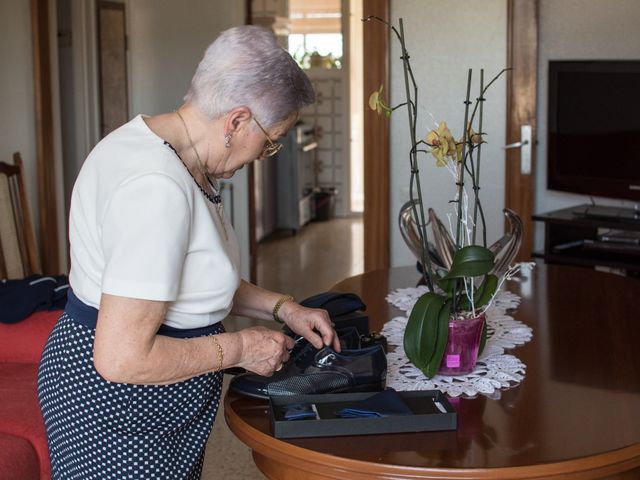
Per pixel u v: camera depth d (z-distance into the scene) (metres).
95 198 1.63
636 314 2.60
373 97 1.98
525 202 4.99
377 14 5.07
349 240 7.95
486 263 1.89
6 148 4.48
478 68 5.00
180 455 1.76
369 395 1.81
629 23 4.83
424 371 1.98
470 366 2.05
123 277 1.52
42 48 4.63
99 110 5.49
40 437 2.62
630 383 2.01
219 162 1.72
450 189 5.14
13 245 3.93
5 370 3.12
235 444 3.60
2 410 2.74
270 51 1.63
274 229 8.22
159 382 1.60
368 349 1.86
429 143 1.97
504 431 1.73
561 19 4.95
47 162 4.70
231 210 5.70
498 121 5.02
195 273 1.66
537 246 5.11
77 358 1.67
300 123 8.60
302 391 1.83
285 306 2.00
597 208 4.71
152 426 1.69
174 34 5.65
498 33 4.96
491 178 5.07
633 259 4.50
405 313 2.63
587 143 4.67
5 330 3.23
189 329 1.69
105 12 5.48
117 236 1.54
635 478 1.72
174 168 1.59
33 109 4.65
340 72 8.95
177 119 1.68
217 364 1.65
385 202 5.23
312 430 1.69
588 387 1.98
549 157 4.83
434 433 1.72
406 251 5.28
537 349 2.27
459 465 1.57
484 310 2.09
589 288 2.92
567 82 4.68
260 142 1.70
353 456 1.61
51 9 4.73
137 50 5.66
